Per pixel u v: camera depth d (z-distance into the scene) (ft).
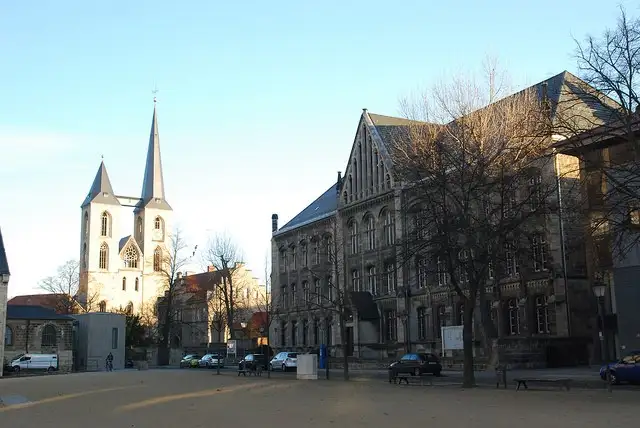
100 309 499.51
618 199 99.76
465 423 55.88
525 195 144.25
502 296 163.94
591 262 138.41
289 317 262.67
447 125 132.77
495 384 105.81
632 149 98.99
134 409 77.20
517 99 134.82
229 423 60.18
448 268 109.50
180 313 394.11
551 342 144.25
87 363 251.19
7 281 204.74
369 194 217.36
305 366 140.46
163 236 552.41
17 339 241.76
